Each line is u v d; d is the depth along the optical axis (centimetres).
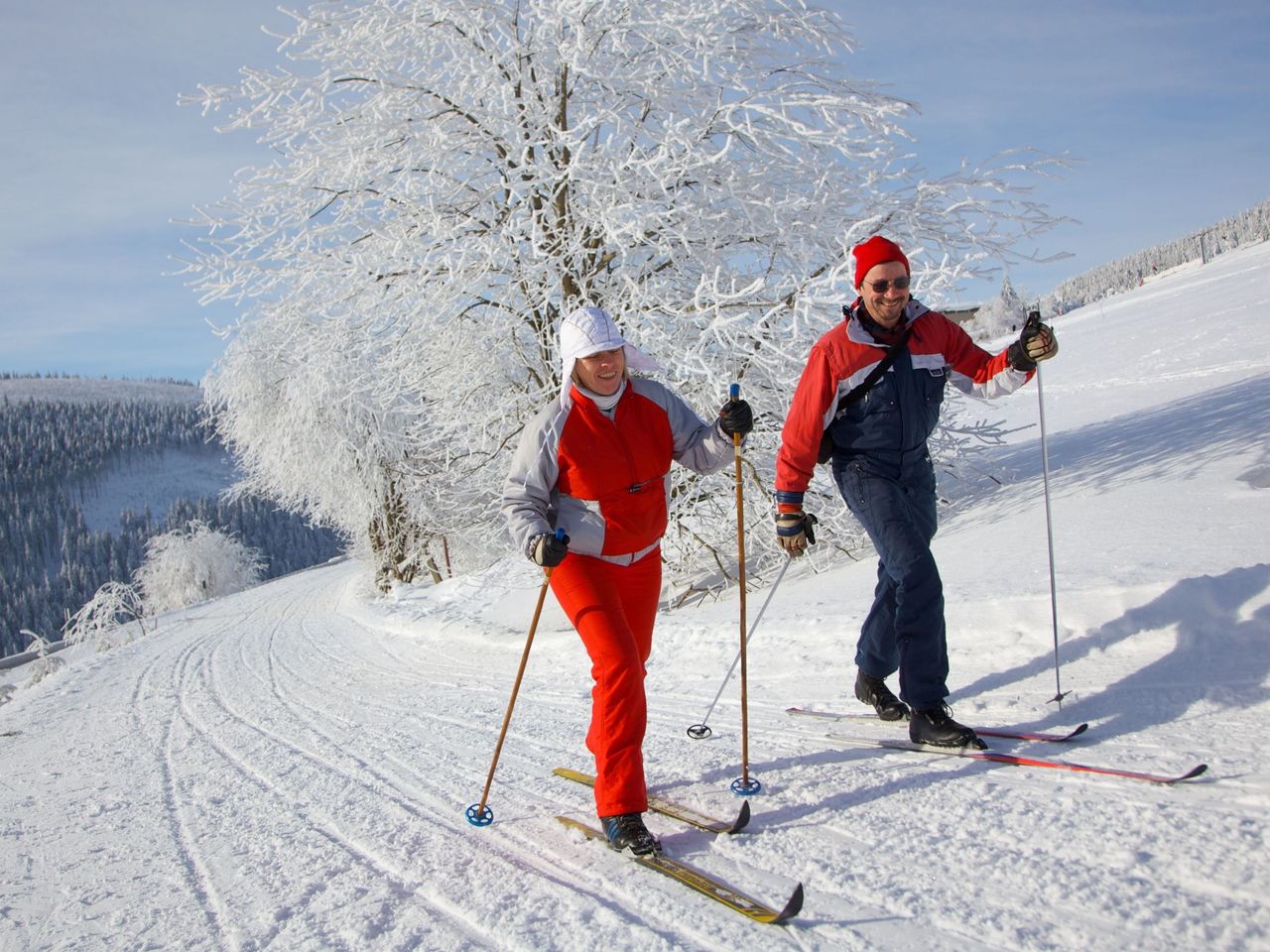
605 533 253
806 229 739
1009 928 169
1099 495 568
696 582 825
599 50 780
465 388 834
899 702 311
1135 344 2295
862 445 279
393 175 813
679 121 734
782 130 756
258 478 2131
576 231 744
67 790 429
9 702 1075
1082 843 198
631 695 240
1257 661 276
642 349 720
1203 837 191
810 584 633
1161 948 154
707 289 698
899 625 276
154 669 1050
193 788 393
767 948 174
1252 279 3344
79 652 2177
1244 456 555
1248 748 229
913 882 193
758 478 705
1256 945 150
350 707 581
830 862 210
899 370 271
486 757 376
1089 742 256
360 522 1923
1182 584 323
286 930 213
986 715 294
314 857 269
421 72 802
